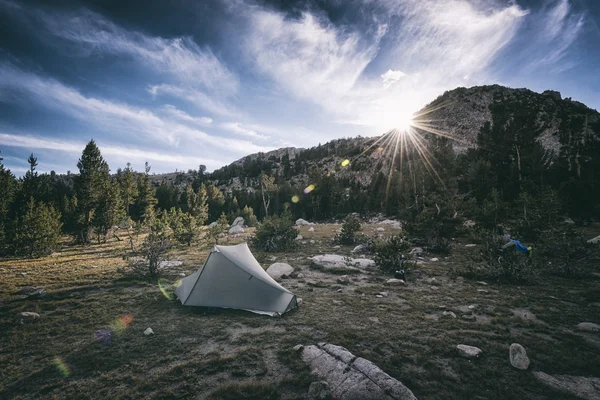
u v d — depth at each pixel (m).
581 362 6.43
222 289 10.76
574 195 30.80
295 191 102.00
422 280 14.25
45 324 9.19
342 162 156.88
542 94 131.88
